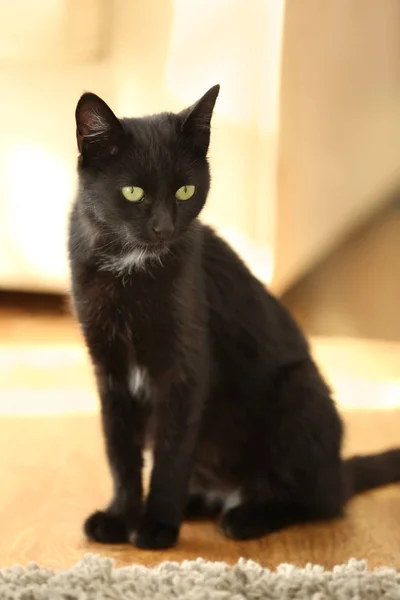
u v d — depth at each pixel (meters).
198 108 1.19
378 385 1.56
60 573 1.07
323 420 1.25
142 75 1.61
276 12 1.52
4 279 1.77
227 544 1.20
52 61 1.62
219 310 1.25
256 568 1.08
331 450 1.25
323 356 1.66
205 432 1.26
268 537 1.21
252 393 1.25
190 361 1.20
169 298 1.19
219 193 1.61
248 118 1.57
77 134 1.18
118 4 1.59
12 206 1.71
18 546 1.18
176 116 1.21
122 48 1.61
